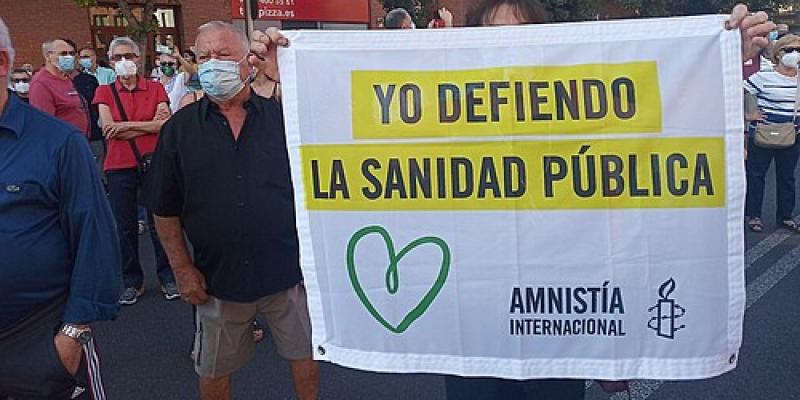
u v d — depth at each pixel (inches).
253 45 78.6
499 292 77.2
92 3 453.1
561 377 77.4
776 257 212.7
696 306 74.1
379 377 140.9
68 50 211.5
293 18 636.7
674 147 72.8
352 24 693.3
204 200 102.7
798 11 1171.9
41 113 81.9
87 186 82.5
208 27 101.7
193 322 177.2
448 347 79.0
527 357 77.6
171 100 243.6
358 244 79.4
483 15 80.3
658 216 73.6
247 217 102.8
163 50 430.0
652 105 72.7
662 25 72.2
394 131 77.3
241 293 104.5
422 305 79.0
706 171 72.6
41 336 82.7
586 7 591.5
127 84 186.4
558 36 73.9
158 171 104.3
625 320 75.3
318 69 78.2
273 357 152.5
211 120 103.2
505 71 75.0
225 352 110.1
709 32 71.5
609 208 74.2
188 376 145.6
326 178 79.2
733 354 74.7
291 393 135.9
